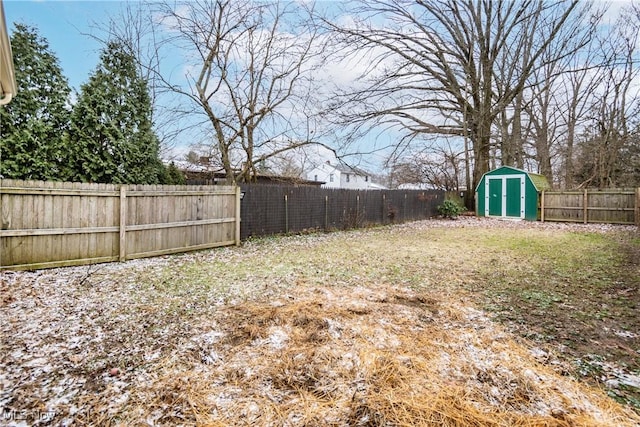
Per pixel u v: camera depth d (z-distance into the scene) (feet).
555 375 7.29
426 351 8.28
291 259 19.85
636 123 47.70
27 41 18.15
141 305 11.53
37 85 18.47
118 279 14.85
